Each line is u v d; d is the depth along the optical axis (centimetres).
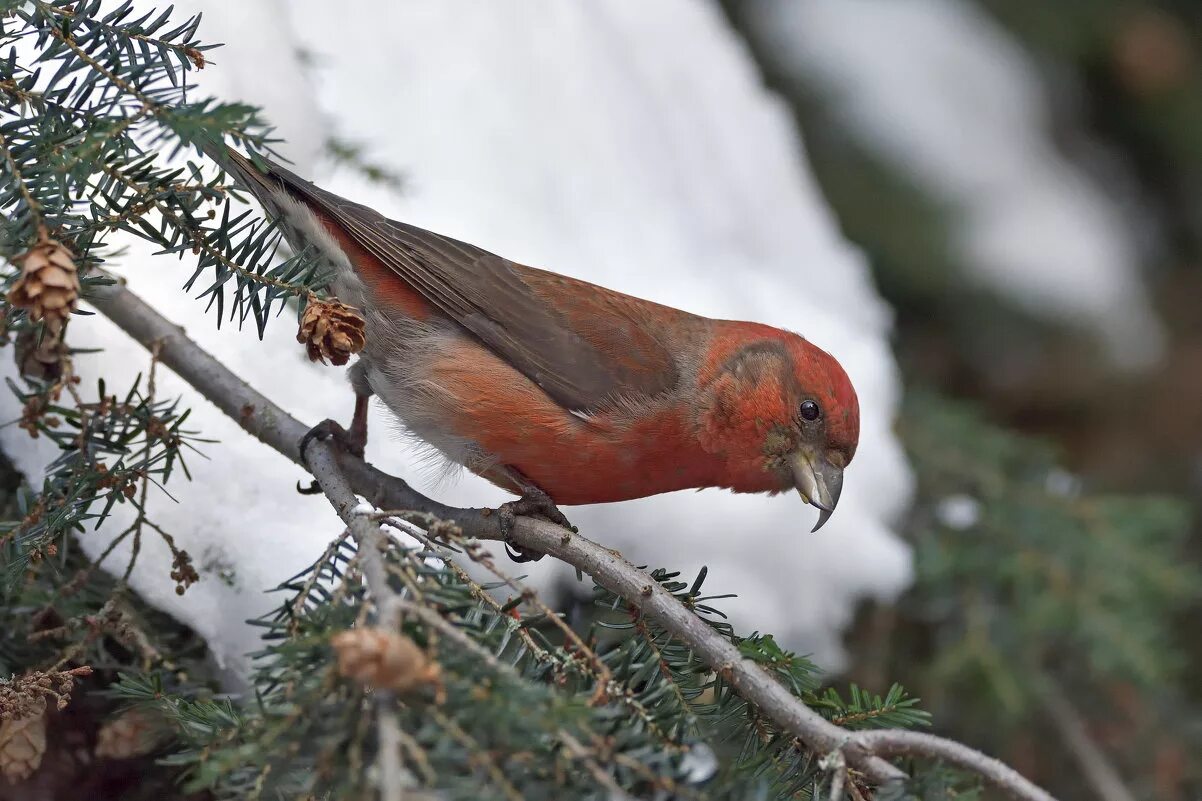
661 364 887
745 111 1329
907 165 1376
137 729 714
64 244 588
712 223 1225
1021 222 1366
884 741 592
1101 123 1438
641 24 1317
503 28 1173
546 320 873
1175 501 1143
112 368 779
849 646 1062
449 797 461
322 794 520
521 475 876
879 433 1108
